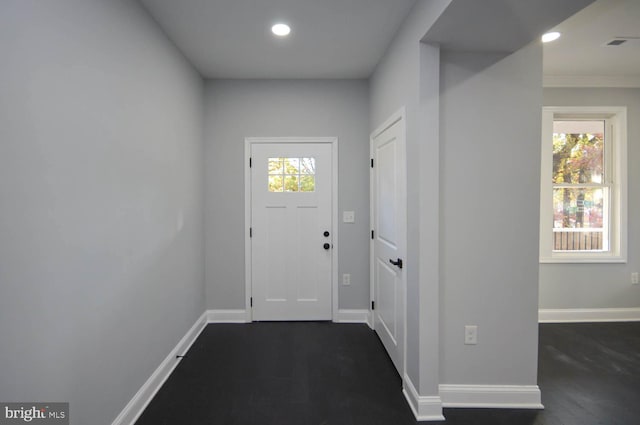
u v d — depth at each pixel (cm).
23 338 113
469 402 206
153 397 212
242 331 320
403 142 224
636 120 349
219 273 341
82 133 143
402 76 227
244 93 336
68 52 134
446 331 206
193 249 299
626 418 196
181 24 226
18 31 110
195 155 305
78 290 141
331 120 338
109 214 165
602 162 359
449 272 206
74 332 139
